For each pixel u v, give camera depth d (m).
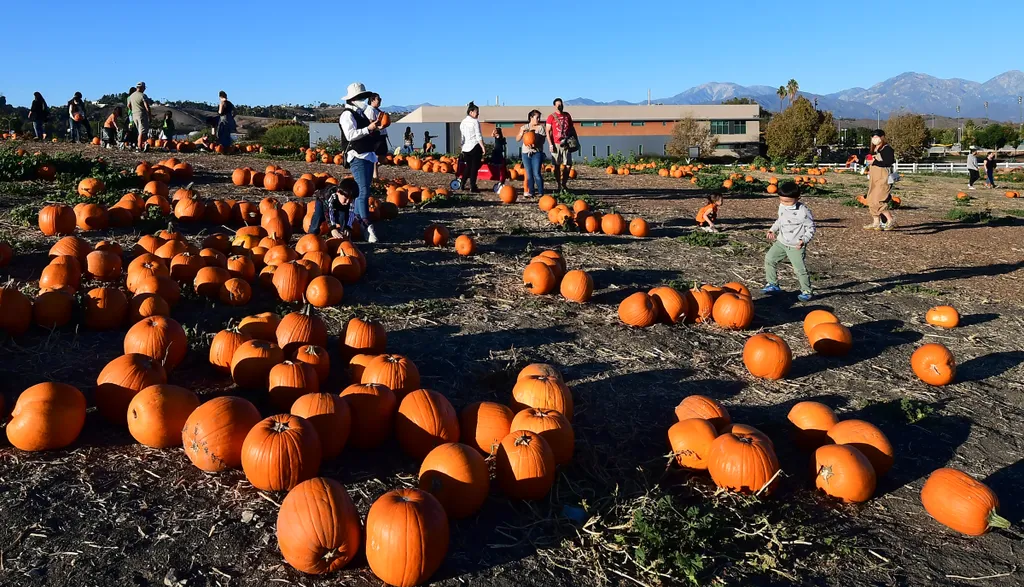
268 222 9.16
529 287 8.21
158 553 3.41
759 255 10.98
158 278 6.47
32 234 8.64
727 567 3.62
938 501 4.17
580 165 32.75
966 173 43.94
